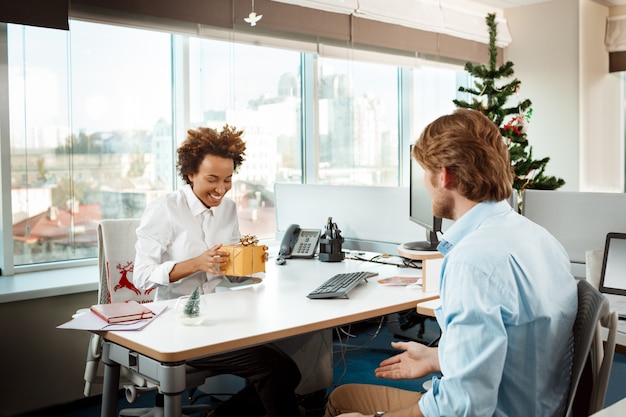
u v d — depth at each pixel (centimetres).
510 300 115
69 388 306
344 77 461
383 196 304
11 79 310
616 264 222
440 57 510
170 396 169
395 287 250
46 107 323
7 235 312
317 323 196
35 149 321
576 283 138
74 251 339
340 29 424
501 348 112
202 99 375
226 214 263
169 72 370
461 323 115
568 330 125
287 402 225
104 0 314
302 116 447
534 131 552
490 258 116
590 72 542
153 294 266
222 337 179
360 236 316
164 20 342
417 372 153
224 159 243
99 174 345
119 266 260
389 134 504
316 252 337
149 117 363
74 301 306
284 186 353
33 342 293
